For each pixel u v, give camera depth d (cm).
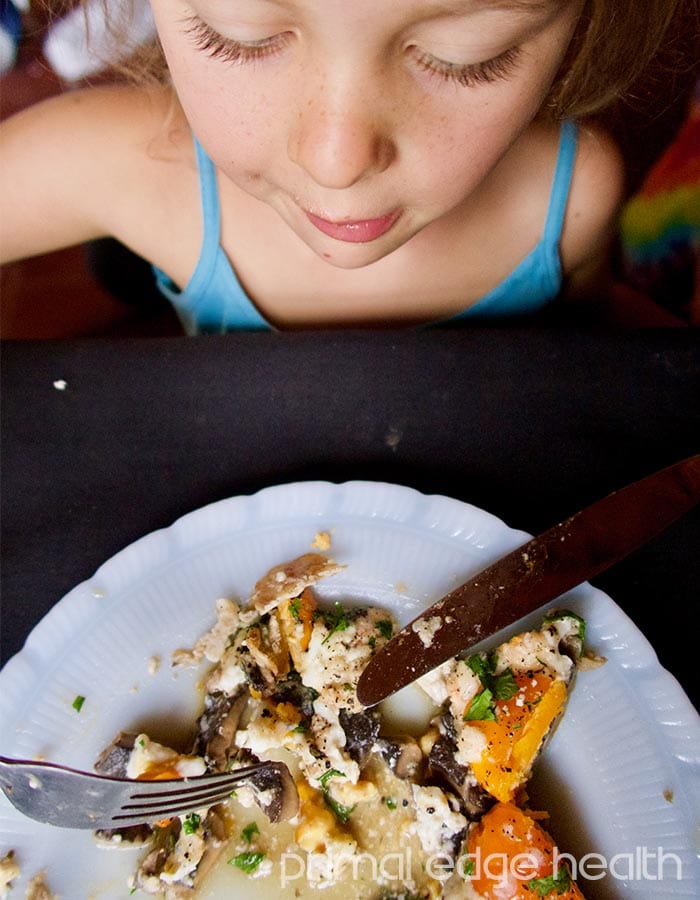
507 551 28
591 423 30
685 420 30
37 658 28
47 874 26
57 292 55
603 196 41
